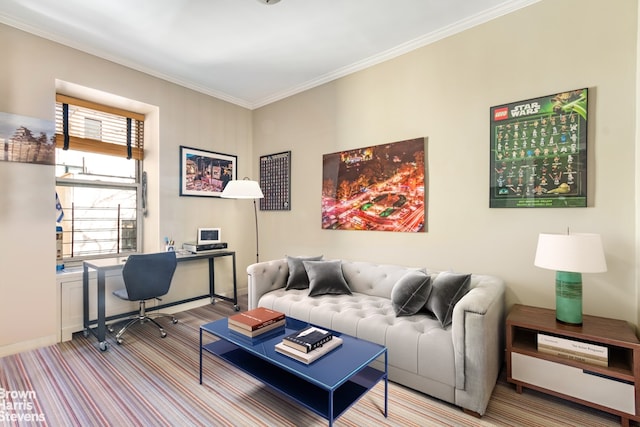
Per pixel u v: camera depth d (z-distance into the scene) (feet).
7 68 8.06
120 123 11.43
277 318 6.81
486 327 5.65
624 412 5.34
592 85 6.82
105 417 5.67
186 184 12.16
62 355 8.09
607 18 6.67
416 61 9.44
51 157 8.77
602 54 6.72
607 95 6.67
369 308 7.96
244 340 6.15
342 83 11.23
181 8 7.77
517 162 7.70
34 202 8.46
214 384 6.81
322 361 5.27
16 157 8.18
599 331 5.80
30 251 8.39
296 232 12.84
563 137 7.11
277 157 13.50
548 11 7.32
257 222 14.44
